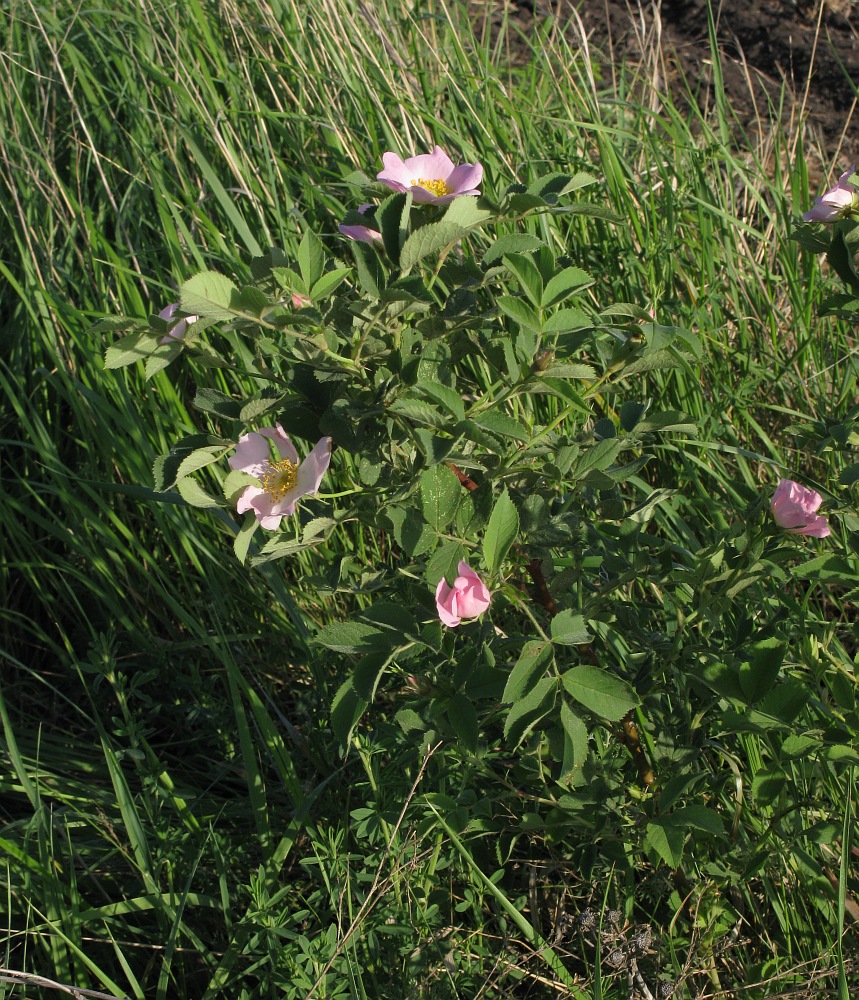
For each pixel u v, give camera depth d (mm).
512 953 1921
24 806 2408
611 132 3182
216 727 2438
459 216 1525
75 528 2854
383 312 1499
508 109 3256
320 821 2250
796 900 1969
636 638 1884
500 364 1728
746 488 2523
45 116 3334
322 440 1526
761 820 2014
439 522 1565
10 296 3199
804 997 1781
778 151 3305
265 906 1855
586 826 1817
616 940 1787
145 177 3297
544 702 1537
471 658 1657
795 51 4609
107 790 2377
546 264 1626
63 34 3641
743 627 1893
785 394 2990
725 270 3150
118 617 2654
